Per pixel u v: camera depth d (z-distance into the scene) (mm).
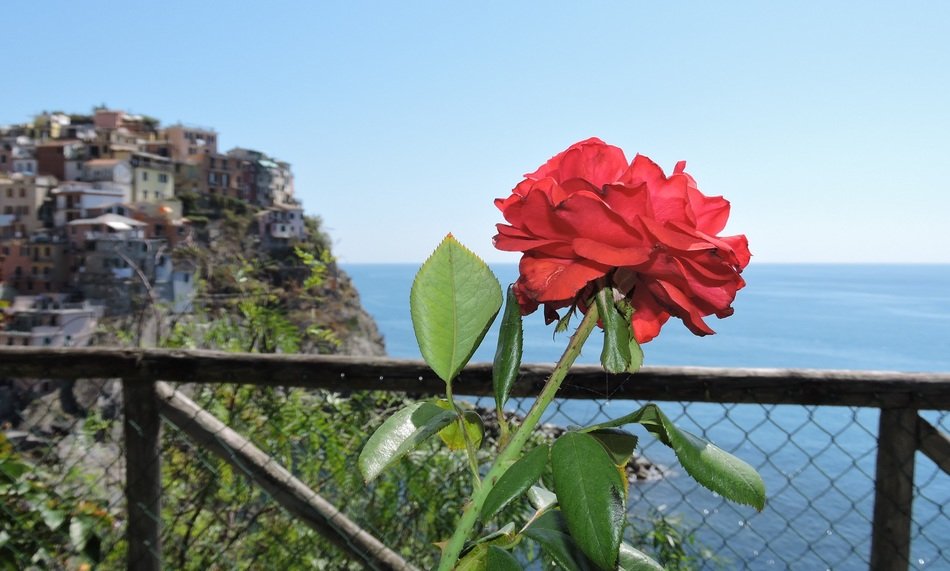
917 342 65438
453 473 2715
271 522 2934
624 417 618
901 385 1962
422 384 2059
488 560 626
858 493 10453
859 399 1979
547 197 576
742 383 1959
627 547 710
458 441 749
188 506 2992
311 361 2096
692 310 593
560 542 646
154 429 2338
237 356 2143
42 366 2178
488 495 568
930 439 2051
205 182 52000
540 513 706
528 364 1943
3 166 56000
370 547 2371
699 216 654
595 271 576
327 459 2863
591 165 639
